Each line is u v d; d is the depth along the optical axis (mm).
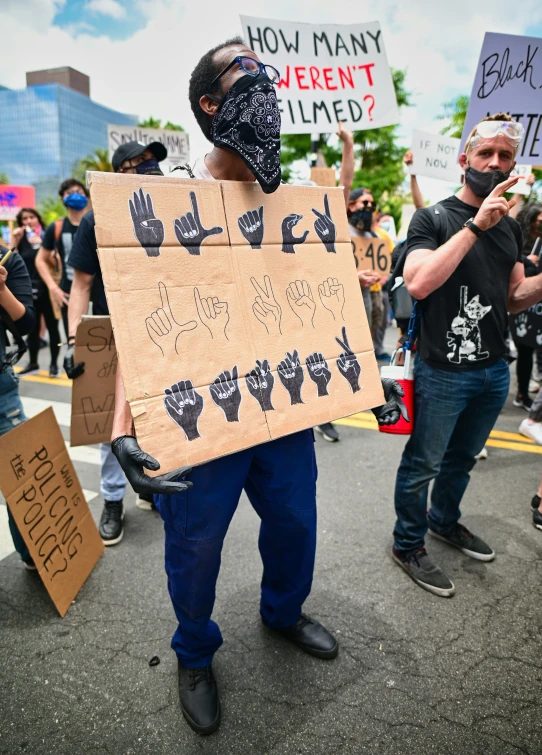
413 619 2008
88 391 2281
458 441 2307
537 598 2145
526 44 2943
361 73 3465
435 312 1981
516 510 2875
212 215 1279
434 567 2213
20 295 1992
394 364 2246
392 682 1713
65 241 4371
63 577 2076
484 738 1521
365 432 4148
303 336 1441
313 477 1607
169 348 1195
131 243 1152
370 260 4445
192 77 1337
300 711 1605
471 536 2471
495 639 1910
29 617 2018
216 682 1703
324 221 1512
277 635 1925
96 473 3346
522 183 3447
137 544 2520
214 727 1528
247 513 2826
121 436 1229
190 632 1562
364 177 17031
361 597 2131
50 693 1669
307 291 1463
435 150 4273
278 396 1379
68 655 1825
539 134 3070
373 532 2619
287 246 1426
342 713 1599
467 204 1989
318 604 2086
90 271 2344
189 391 1221
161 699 1650
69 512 2207
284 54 3385
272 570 1726
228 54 1263
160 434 1172
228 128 1267
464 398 2051
